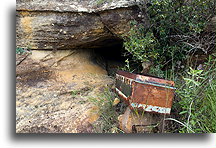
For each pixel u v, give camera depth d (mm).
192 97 1736
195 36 2221
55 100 2287
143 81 1635
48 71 2633
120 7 2258
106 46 3104
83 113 2143
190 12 2213
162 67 2428
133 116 1823
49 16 2463
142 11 2281
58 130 1994
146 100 1646
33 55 2643
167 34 2365
